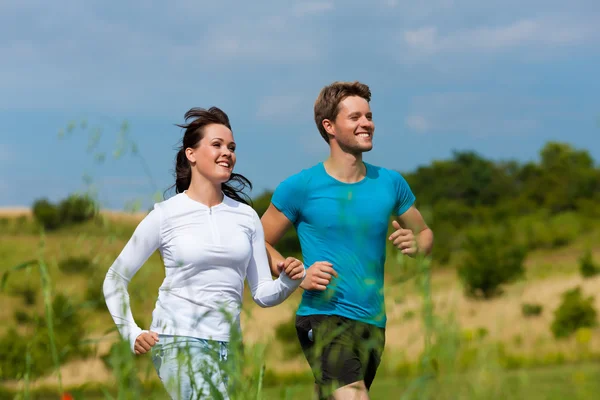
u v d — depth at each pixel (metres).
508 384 1.86
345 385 4.36
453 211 92.81
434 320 1.82
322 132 5.20
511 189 102.88
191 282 4.16
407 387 1.77
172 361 2.79
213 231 4.28
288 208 5.12
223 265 4.23
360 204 4.94
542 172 102.06
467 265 39.66
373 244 4.91
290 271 4.35
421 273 1.87
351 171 5.05
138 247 4.16
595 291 33.03
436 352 1.79
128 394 1.88
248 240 4.43
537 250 63.81
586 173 94.25
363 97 5.16
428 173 106.00
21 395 1.95
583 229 70.75
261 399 2.16
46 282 1.91
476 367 1.80
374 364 4.58
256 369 2.17
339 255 4.86
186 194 4.45
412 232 3.70
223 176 4.42
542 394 2.02
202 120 4.49
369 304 4.62
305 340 4.84
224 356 4.07
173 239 4.21
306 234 5.09
